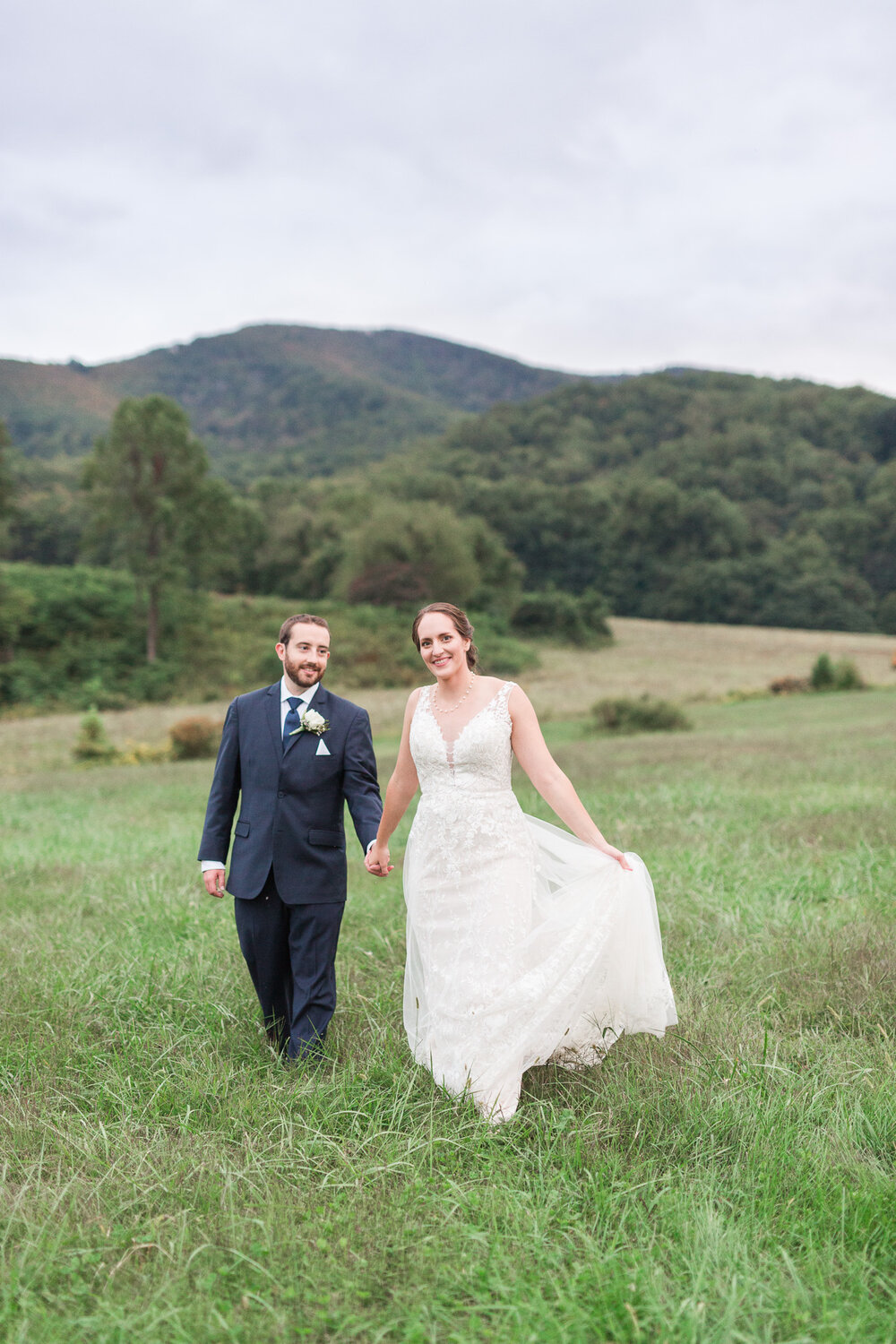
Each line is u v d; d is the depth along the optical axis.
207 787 14.99
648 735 24.58
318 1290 2.17
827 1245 2.29
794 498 124.69
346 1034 3.70
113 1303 2.12
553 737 27.36
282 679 3.76
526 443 165.50
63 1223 2.39
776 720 26.97
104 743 24.44
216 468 187.12
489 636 58.16
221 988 4.34
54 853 8.65
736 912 5.27
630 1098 3.05
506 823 3.48
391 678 45.44
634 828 8.10
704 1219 2.35
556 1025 3.27
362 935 5.32
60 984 4.33
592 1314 2.05
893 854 6.45
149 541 46.78
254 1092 3.19
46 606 46.28
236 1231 2.37
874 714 26.39
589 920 3.48
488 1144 2.85
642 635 73.81
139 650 46.09
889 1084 3.10
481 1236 2.30
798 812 8.52
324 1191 2.60
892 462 125.25
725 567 101.44
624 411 170.50
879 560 107.75
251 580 82.62
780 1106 2.95
